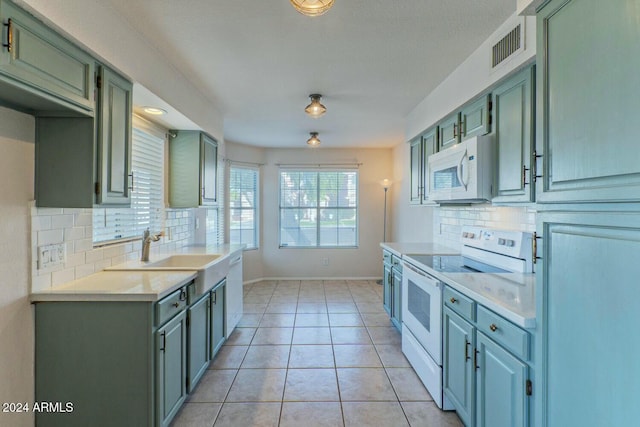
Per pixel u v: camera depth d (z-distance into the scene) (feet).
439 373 6.99
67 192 5.32
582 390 3.25
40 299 5.27
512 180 6.05
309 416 6.74
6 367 4.81
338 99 10.28
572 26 3.38
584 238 3.22
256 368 8.71
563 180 3.51
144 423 5.40
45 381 5.33
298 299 15.12
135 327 5.37
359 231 19.12
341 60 7.54
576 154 3.33
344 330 11.41
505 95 6.27
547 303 3.73
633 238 2.73
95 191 5.38
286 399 7.34
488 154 6.75
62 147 5.31
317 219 19.10
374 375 8.38
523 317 4.13
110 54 5.50
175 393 6.30
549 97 3.72
